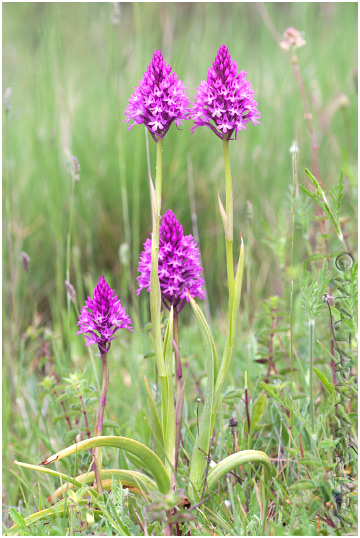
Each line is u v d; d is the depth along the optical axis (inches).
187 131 64.7
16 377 46.7
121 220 62.4
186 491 37.1
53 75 66.6
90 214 61.9
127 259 49.9
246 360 45.7
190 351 48.9
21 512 39.6
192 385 45.1
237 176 64.9
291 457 39.1
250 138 66.7
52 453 41.2
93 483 37.9
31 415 46.4
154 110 35.6
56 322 55.2
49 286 59.9
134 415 43.6
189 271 36.8
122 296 55.8
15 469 42.9
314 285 37.0
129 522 36.7
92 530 35.2
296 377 43.5
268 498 37.5
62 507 36.9
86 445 35.0
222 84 35.6
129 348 50.2
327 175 65.0
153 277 35.9
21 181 66.0
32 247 61.7
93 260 62.5
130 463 40.9
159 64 35.8
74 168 43.9
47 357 45.2
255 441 40.4
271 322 42.6
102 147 66.1
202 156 65.7
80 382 39.1
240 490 37.3
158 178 36.1
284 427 40.5
